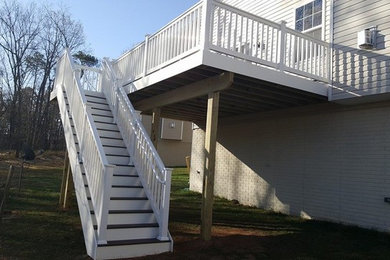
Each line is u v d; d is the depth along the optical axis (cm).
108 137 732
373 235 668
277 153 986
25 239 570
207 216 606
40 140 2939
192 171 1396
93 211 524
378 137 725
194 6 634
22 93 2852
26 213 789
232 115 1136
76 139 685
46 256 486
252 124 1098
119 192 596
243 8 1114
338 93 752
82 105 659
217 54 596
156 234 546
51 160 2345
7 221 700
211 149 628
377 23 696
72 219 741
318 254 540
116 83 817
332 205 808
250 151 1092
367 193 733
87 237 516
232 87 725
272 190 989
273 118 1014
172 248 534
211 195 613
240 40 652
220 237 632
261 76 655
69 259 477
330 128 834
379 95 686
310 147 881
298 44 741
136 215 554
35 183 1345
